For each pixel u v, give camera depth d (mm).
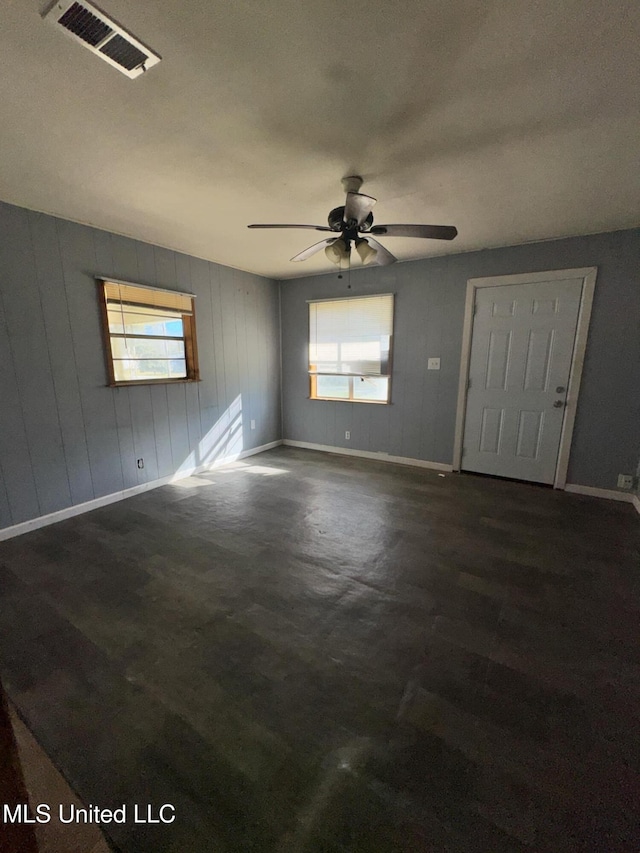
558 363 3484
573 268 3297
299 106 1587
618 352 3219
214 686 1491
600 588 2088
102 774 1175
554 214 2787
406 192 2428
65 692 1465
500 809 1072
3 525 2699
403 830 1025
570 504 3264
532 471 3764
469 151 1937
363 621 1847
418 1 1111
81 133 1775
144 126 1725
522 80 1426
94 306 3105
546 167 2100
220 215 2812
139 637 1748
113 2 1104
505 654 1641
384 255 2730
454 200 2543
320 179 2240
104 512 3166
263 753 1234
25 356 2734
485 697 1436
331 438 5090
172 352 3859
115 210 2725
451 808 1075
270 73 1397
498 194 2449
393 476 4066
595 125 1711
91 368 3139
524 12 1140
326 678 1525
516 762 1201
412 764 1196
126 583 2164
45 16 1142
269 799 1104
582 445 3475
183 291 3807
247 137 1816
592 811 1066
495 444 3938
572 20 1161
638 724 1328
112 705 1410
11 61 1315
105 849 996
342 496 3486
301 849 987
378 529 2814
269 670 1565
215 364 4301
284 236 3277
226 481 3934
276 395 5352
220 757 1222
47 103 1553
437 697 1437
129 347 3426
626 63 1334
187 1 1106
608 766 1187
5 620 1863
